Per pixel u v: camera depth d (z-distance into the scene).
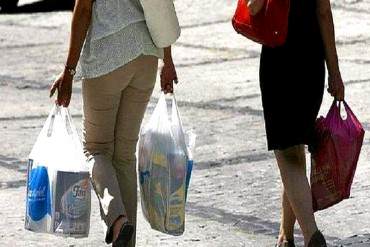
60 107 12.98
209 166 19.22
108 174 12.82
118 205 12.65
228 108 23.88
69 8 39.12
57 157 12.84
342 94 13.40
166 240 15.24
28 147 21.11
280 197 17.23
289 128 13.14
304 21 13.05
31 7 39.56
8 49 32.53
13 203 17.30
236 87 25.94
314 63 13.18
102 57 12.69
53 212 12.84
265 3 12.77
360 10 33.12
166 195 13.02
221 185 18.00
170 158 13.02
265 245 14.95
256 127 22.06
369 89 24.64
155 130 13.12
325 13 13.04
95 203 17.12
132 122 13.23
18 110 24.61
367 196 17.08
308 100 13.19
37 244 15.17
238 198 17.23
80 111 23.91
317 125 13.47
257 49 30.36
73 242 15.27
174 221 13.09
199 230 15.66
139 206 16.72
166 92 13.38
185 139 13.30
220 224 15.93
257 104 24.16
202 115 23.27
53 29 35.66
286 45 13.05
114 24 12.65
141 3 12.65
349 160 13.43
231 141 20.98
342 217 16.09
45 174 12.86
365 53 28.42
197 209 16.67
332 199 13.48
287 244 14.07
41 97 25.98
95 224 16.09
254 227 15.77
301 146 13.35
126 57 12.65
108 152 13.23
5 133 22.34
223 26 33.34
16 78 28.34
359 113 22.44
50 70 29.25
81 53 12.83
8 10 39.12
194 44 31.33
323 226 15.70
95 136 13.15
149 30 12.77
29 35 34.75
